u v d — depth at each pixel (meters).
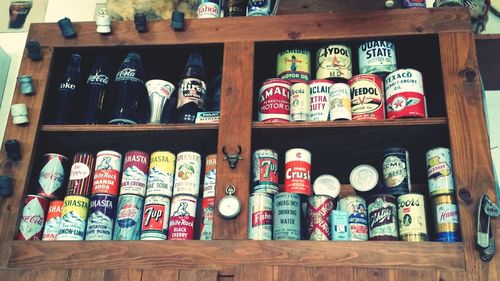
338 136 1.65
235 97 1.62
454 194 1.48
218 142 1.56
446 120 1.54
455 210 1.46
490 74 1.91
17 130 1.64
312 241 1.41
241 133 1.57
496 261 1.35
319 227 1.54
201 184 1.77
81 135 1.70
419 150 1.72
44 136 1.69
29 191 1.66
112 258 1.44
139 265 1.42
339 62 1.70
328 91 1.67
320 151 1.75
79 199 1.63
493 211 1.38
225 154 1.54
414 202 1.54
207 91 1.86
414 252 1.37
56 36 1.77
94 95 1.79
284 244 1.41
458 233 1.44
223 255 1.41
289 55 1.73
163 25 1.75
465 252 1.37
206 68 1.89
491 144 1.94
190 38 1.72
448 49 1.60
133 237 1.57
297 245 1.41
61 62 1.83
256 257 1.40
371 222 1.55
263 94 1.67
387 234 1.51
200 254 1.42
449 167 1.51
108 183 1.64
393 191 1.58
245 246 1.42
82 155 1.70
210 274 1.39
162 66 1.89
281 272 1.37
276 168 1.61
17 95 1.69
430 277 1.34
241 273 1.38
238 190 1.50
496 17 2.11
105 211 1.61
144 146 1.77
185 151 1.72
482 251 1.36
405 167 1.61
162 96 1.77
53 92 1.79
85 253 1.46
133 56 1.82
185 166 1.65
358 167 1.66
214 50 1.77
